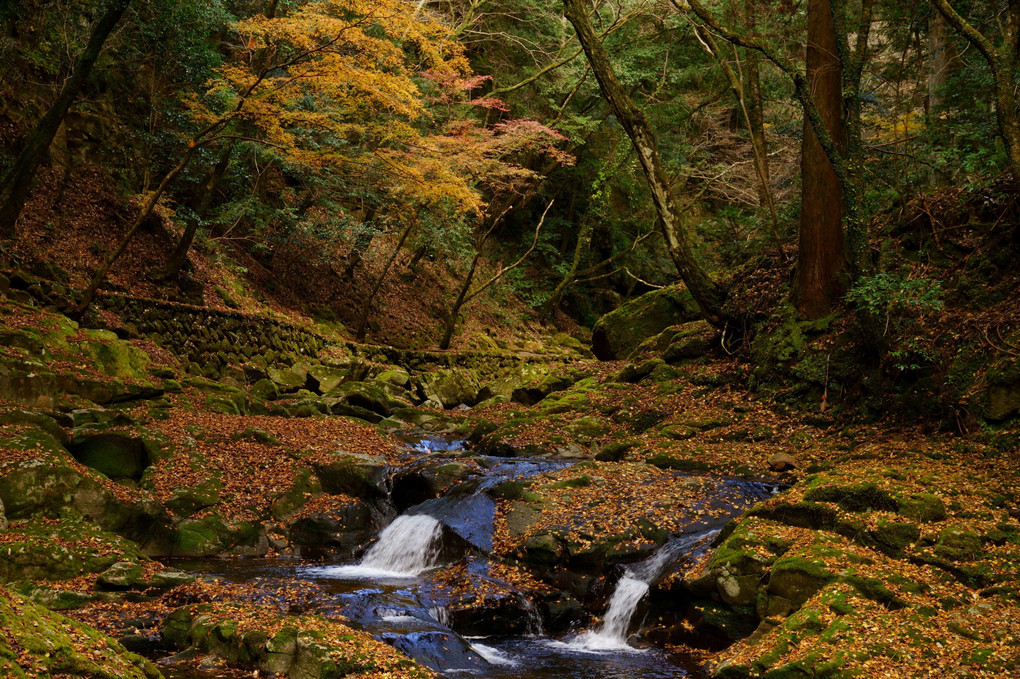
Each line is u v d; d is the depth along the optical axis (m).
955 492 6.64
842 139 11.12
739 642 5.86
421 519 8.87
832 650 4.93
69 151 14.62
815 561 5.88
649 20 24.17
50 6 14.81
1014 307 8.91
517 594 7.03
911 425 9.30
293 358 16.28
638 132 11.80
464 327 24.33
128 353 11.49
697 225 23.30
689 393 12.32
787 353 11.22
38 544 6.75
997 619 4.96
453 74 16.23
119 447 9.09
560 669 5.96
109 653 4.13
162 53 15.87
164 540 8.41
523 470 9.95
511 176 23.22
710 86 23.55
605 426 11.97
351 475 10.13
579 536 7.64
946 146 13.27
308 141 16.14
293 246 20.20
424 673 5.28
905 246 10.86
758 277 12.85
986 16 12.77
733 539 6.65
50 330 10.47
